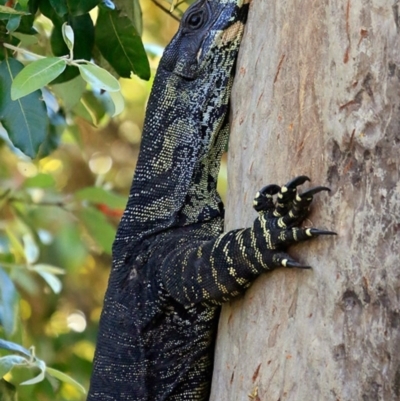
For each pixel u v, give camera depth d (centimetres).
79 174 2083
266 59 735
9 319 1022
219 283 735
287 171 692
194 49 874
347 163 647
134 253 865
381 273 628
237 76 791
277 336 683
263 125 725
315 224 660
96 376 865
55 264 1595
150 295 838
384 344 627
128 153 2131
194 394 842
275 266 687
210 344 834
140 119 2080
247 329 716
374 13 647
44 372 891
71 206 1345
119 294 864
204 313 823
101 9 995
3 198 1329
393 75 641
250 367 703
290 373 668
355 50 650
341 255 641
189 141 872
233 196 764
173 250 821
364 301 633
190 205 868
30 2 942
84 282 2003
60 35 973
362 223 636
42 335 1620
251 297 719
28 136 898
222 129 874
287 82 704
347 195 644
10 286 1036
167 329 838
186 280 771
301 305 667
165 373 840
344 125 648
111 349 859
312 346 653
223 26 855
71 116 1260
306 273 665
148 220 868
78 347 1691
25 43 991
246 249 705
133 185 884
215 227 866
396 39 643
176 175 870
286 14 718
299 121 687
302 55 693
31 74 790
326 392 644
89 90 1130
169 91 884
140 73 1021
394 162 634
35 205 1340
